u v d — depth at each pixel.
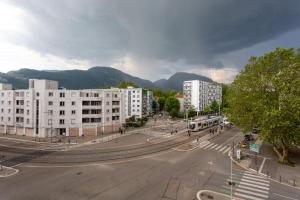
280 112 32.78
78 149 46.34
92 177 28.95
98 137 61.97
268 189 26.14
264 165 35.72
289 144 35.19
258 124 40.09
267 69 40.50
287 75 35.69
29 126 63.81
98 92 69.25
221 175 30.55
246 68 43.81
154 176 29.61
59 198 22.61
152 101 139.38
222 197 23.61
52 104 63.59
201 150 46.19
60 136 63.12
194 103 140.12
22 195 23.30
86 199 22.45
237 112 43.59
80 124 65.44
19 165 34.16
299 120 32.88
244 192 25.11
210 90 152.25
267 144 52.78
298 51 38.09
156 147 48.69
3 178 28.34
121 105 76.88
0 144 51.41
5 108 68.19
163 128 81.19
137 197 23.06
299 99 32.12
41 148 47.25
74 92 65.25
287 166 35.28
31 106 63.38
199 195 23.88
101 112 69.56
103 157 39.53
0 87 75.00
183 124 93.50
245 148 48.31
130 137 62.03
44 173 30.44
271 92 38.66
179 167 33.84
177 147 48.97
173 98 121.19
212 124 87.56
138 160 37.72
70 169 32.31
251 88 41.78
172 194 23.95
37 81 63.69
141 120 94.88
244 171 32.59
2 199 22.27
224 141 56.62
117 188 25.39
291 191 25.75
